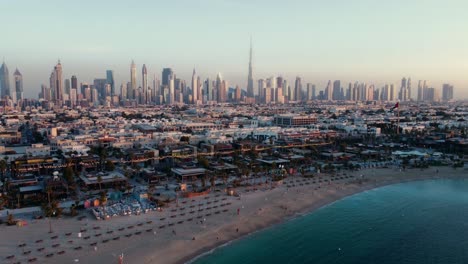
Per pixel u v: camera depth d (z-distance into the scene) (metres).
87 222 165.25
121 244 145.88
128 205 186.12
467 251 158.00
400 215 197.75
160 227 163.00
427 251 157.75
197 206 191.38
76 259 132.75
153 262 134.62
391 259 150.25
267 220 180.88
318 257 149.25
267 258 145.38
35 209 181.50
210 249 148.88
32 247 140.00
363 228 179.25
